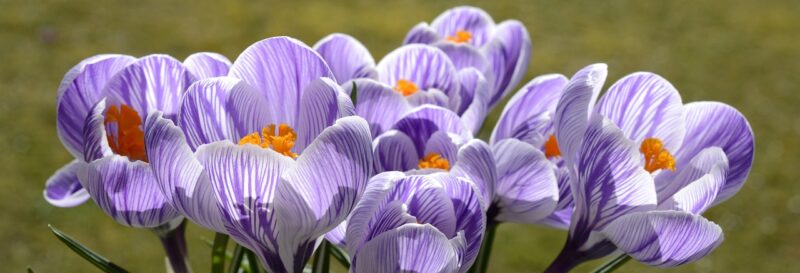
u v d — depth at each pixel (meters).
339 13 3.23
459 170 0.61
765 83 2.88
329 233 0.61
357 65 0.68
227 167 0.56
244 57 0.60
